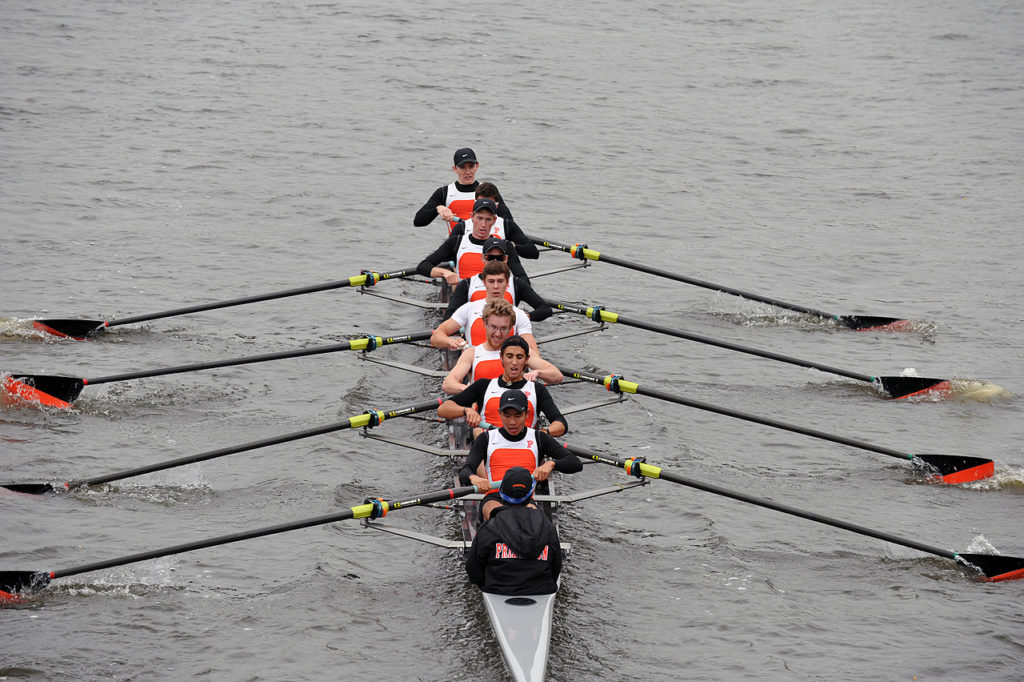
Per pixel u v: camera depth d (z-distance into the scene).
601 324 75.31
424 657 48.16
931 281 99.50
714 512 61.31
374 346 69.50
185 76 156.00
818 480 65.56
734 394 76.88
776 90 164.50
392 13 196.12
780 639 50.06
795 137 144.25
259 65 163.00
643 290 96.56
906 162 135.25
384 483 63.31
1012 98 162.25
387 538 57.75
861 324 87.62
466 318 65.19
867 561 56.91
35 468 63.06
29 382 69.69
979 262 104.19
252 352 80.62
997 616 52.19
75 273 93.31
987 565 55.12
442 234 107.12
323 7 197.75
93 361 77.88
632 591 53.50
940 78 172.12
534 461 52.56
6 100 141.12
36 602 50.91
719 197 121.56
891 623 51.53
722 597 53.25
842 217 116.56
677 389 77.19
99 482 59.12
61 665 46.62
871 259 104.69
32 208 107.19
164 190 114.94
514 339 54.28
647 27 197.38
